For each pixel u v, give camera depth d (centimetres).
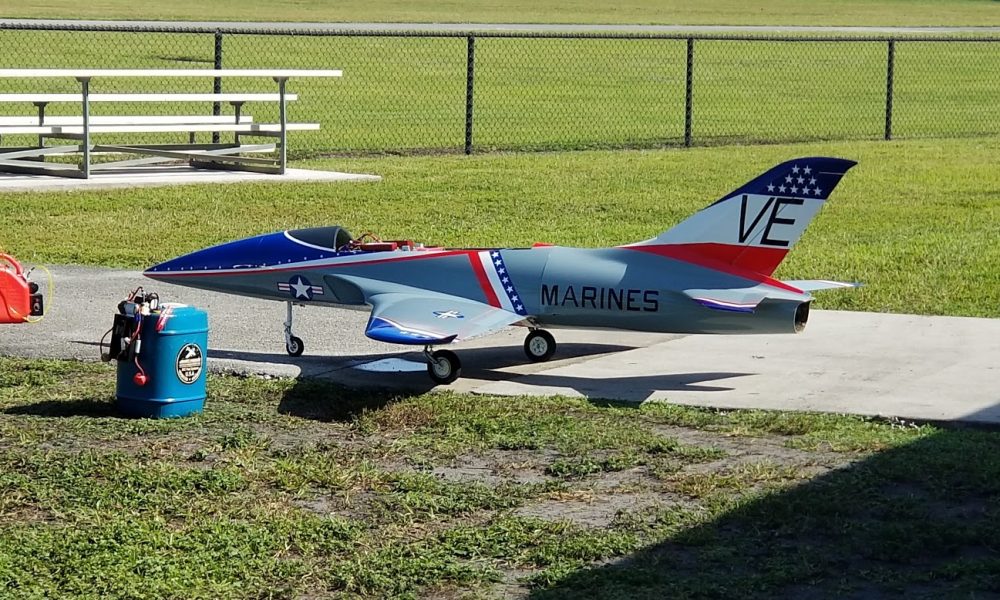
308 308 1530
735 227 1191
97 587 755
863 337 1402
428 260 1274
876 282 1664
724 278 1193
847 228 2078
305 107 3766
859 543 823
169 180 2373
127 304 1085
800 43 6506
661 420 1103
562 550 809
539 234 1956
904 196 2419
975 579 767
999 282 1669
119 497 897
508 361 1316
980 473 947
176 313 1088
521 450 1020
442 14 8044
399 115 3656
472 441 1041
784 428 1070
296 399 1160
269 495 909
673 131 3472
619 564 795
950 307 1541
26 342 1331
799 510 877
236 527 846
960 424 1085
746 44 6406
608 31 6750
